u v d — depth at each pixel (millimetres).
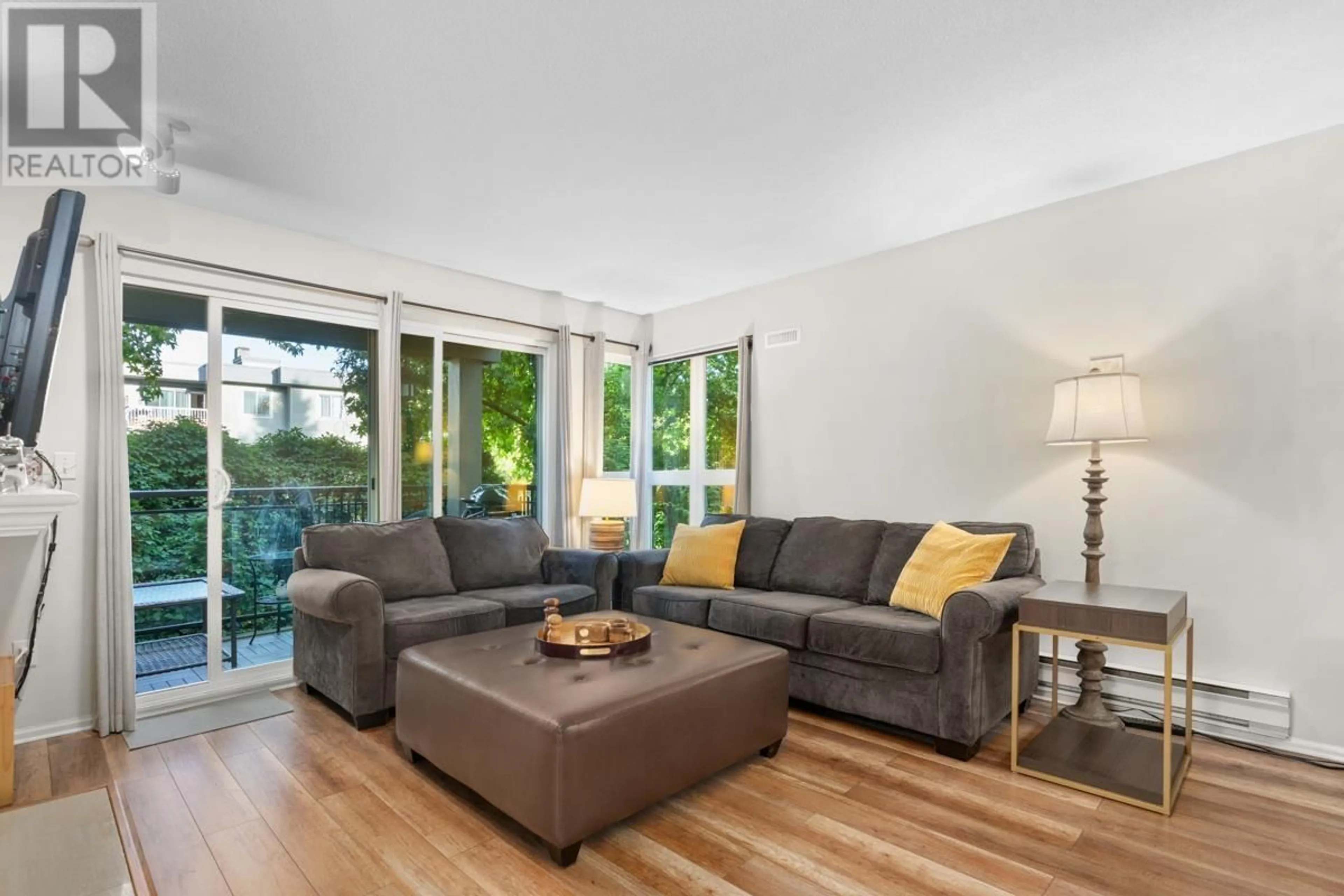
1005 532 3092
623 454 5438
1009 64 2098
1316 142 2561
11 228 2742
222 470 3352
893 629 2717
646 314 5516
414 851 1894
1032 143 2623
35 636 2562
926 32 1933
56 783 2318
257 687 3428
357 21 1850
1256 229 2688
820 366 4242
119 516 2861
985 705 2574
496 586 3867
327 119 2410
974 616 2518
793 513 4375
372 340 3969
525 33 1918
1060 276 3221
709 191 3070
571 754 1805
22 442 1917
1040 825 2057
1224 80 2197
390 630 2916
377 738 2732
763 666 2459
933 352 3689
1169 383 2891
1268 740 2602
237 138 2551
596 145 2625
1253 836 1986
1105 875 1791
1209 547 2781
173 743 2682
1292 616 2590
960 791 2285
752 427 4633
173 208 3168
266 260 3484
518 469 4773
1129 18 1876
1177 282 2877
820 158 2744
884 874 1792
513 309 4641
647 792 2008
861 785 2324
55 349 2078
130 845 1732
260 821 2055
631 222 3461
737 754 2330
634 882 1753
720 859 1864
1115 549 3021
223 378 3377
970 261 3545
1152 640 2178
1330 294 2533
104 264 2889
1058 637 2896
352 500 3875
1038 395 3295
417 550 3590
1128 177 2957
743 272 4340
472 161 2762
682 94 2256
